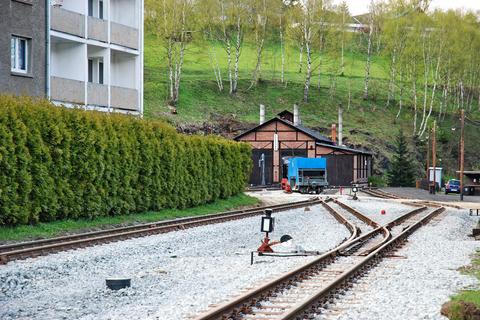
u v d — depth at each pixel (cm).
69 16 3859
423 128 12306
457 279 1631
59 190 2748
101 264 1850
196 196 4028
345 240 2562
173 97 11119
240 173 4934
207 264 1888
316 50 13738
